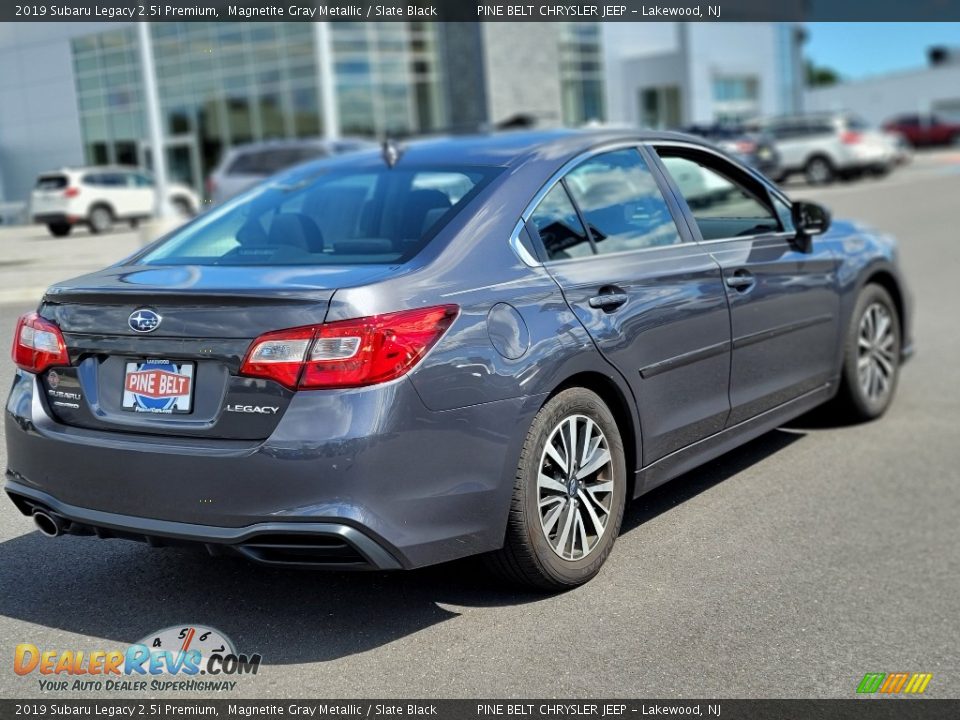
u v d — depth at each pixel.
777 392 4.65
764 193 4.85
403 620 3.36
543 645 3.19
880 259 5.51
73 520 3.25
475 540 3.21
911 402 6.18
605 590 3.59
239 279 3.19
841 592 3.60
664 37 40.81
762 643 3.22
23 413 3.36
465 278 3.28
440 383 3.06
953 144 49.28
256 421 2.98
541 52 34.50
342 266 3.31
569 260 3.64
